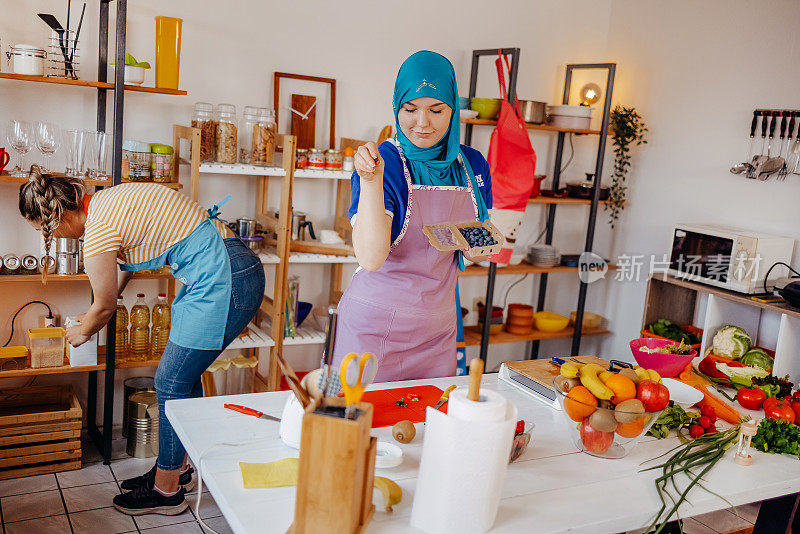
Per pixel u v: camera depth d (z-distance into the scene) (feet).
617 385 5.34
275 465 4.85
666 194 14.24
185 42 11.15
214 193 11.85
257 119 11.09
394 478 4.85
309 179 12.52
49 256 9.55
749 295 11.57
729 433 5.95
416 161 7.36
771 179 12.34
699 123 13.56
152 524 9.14
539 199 13.80
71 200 8.77
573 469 5.28
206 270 8.69
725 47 13.07
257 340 11.29
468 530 4.22
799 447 5.94
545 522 4.49
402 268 7.30
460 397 4.20
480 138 14.30
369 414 3.98
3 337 10.78
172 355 8.84
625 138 14.53
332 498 3.81
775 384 7.48
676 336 13.04
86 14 10.43
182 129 10.68
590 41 15.16
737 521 10.27
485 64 13.85
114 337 10.24
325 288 13.12
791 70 12.07
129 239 8.58
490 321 13.50
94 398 11.27
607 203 14.90
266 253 11.27
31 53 9.27
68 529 8.89
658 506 4.86
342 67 12.49
